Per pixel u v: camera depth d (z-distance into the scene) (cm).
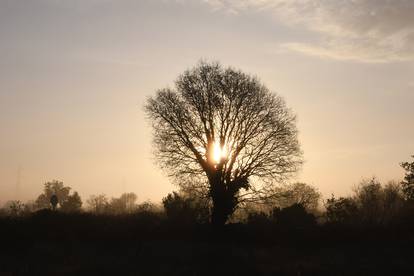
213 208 4650
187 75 4794
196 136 4700
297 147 4744
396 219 4609
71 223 3950
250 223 4609
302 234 4175
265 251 3519
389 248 3616
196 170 4744
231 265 2784
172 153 4766
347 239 4009
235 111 4647
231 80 4700
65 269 2483
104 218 4341
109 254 3062
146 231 4078
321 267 2780
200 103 4684
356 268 2747
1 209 4619
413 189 5022
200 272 2541
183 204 4816
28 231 3572
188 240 3956
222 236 4188
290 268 2733
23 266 2527
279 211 4812
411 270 2703
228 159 4659
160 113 4766
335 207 5191
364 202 5606
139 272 2466
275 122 4684
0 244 3238
